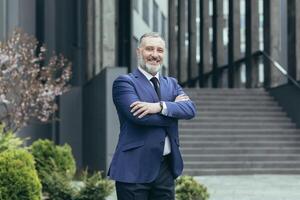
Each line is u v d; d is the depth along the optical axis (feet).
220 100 76.07
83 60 80.64
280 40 91.30
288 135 67.72
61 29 79.71
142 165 13.12
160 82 13.85
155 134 13.20
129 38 94.17
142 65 13.71
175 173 13.46
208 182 51.90
